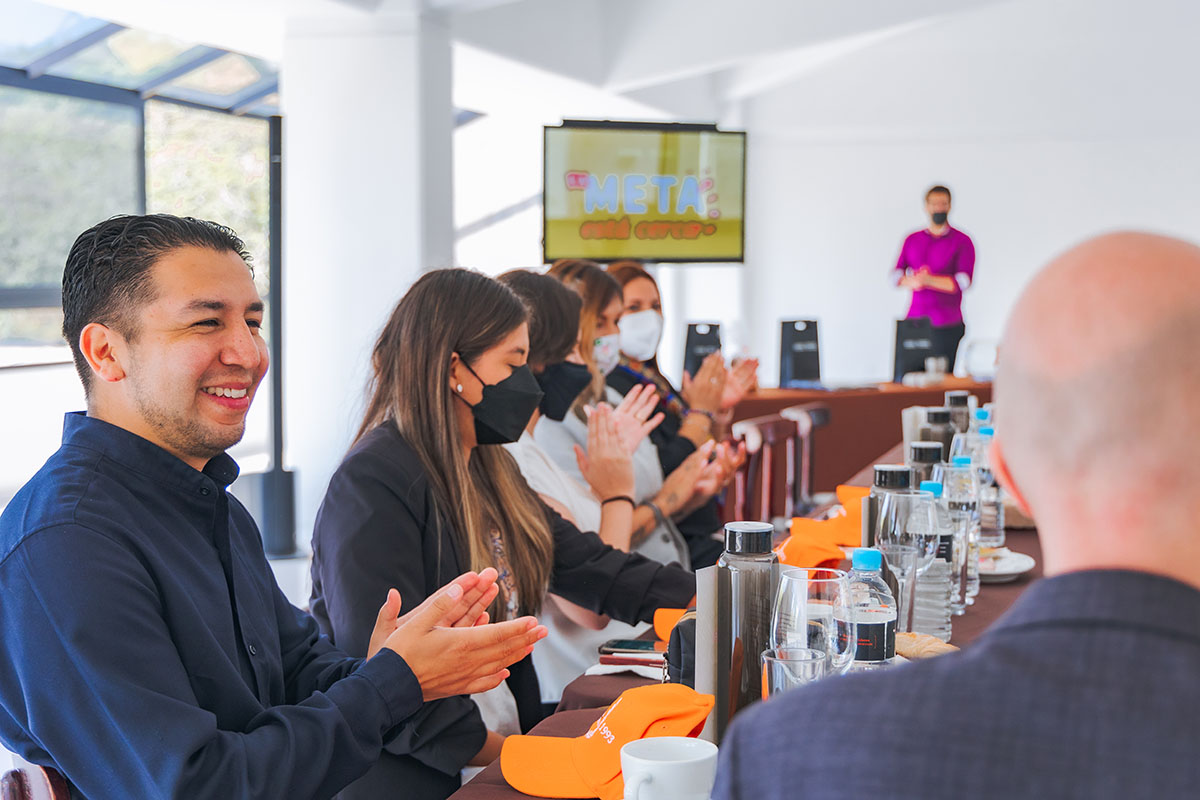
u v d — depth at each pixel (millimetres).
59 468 1273
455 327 1879
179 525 1334
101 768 1177
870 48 9844
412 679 1319
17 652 1192
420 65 5363
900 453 3863
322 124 5441
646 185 6492
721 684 1329
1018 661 612
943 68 9828
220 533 1400
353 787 1597
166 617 1261
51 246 7891
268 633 1493
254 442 7984
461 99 7746
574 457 2967
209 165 8695
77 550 1190
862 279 10789
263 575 1563
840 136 10477
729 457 3309
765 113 10125
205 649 1274
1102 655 597
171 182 8477
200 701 1271
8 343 7844
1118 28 9273
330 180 5457
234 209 8938
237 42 5812
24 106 7496
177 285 1293
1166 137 10117
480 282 1929
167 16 5332
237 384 1341
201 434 1330
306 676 1556
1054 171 10367
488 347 1897
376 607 1730
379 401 1935
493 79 7020
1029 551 2518
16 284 7742
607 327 3295
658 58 7344
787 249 10883
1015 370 651
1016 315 660
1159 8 9023
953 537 1936
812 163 10742
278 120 5191
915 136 10438
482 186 10859
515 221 11133
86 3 5078
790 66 8875
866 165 10672
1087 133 10109
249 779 1177
